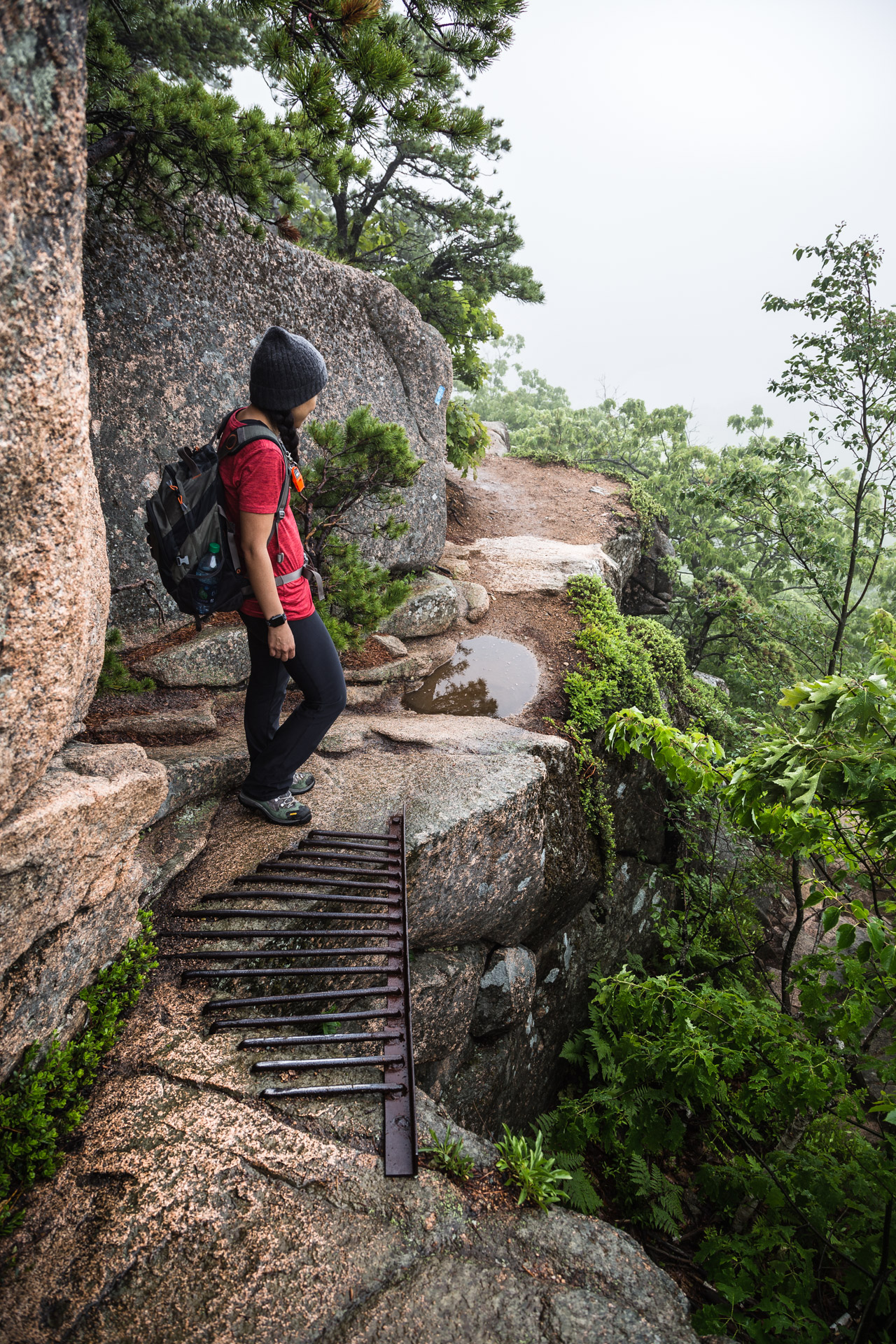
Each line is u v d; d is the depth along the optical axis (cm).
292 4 276
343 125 299
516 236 1036
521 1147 197
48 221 144
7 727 160
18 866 164
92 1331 142
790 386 914
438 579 643
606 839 504
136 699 368
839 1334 279
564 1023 498
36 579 160
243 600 259
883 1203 293
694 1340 155
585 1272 168
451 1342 146
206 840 295
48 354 150
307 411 247
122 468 392
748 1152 371
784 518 986
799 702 242
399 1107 200
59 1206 163
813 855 319
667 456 1842
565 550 837
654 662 765
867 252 829
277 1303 149
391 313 559
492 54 318
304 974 241
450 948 363
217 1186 171
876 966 273
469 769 387
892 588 1491
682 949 595
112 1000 211
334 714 289
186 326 411
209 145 318
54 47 133
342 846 298
